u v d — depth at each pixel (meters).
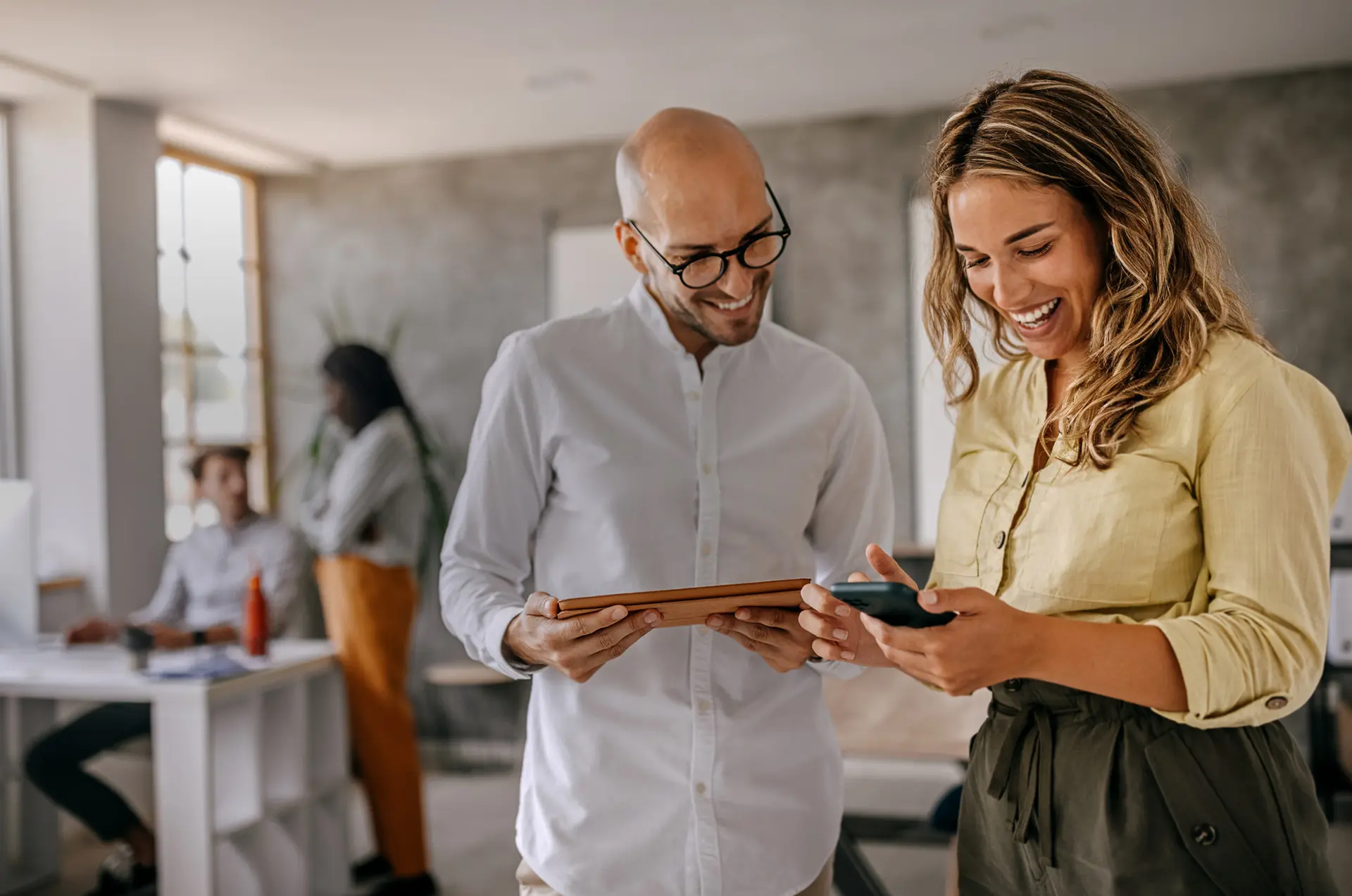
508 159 5.26
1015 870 1.20
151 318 4.46
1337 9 3.69
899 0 3.53
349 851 3.49
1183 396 1.08
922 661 0.98
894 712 2.48
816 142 4.85
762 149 4.92
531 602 1.36
